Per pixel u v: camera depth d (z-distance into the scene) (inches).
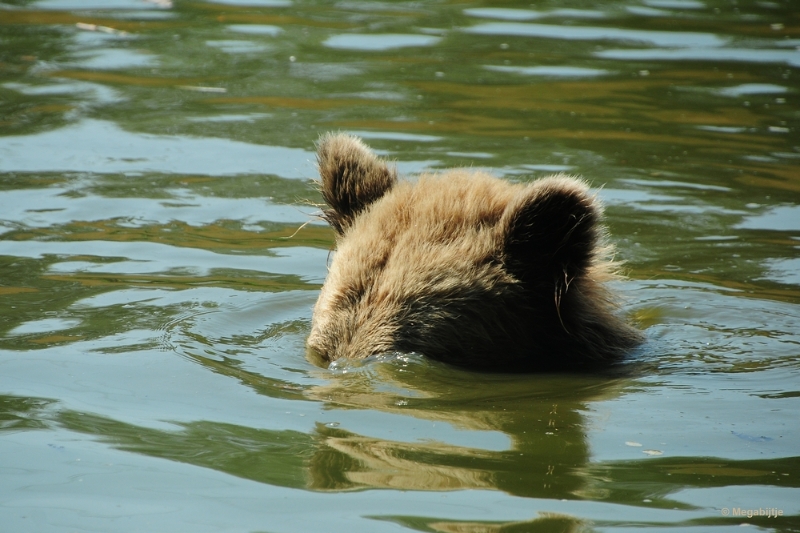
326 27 2068.2
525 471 566.6
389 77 1738.4
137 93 1625.2
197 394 683.4
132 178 1255.5
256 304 893.2
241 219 1142.3
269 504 530.3
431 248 735.7
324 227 1136.2
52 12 2137.1
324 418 641.0
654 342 807.1
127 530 505.4
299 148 1380.4
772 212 1163.3
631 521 510.3
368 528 504.1
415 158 1314.0
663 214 1153.4
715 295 930.1
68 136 1408.7
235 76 1729.8
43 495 542.6
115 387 695.1
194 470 570.3
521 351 724.0
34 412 652.1
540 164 1301.7
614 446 602.9
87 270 971.9
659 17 2154.3
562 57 1860.2
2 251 1010.1
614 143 1411.2
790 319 868.6
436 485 551.2
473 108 1577.3
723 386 708.7
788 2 2284.7
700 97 1633.9
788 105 1590.8
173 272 978.7
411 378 694.5
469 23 2108.8
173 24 2069.4
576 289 730.2
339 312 738.2
